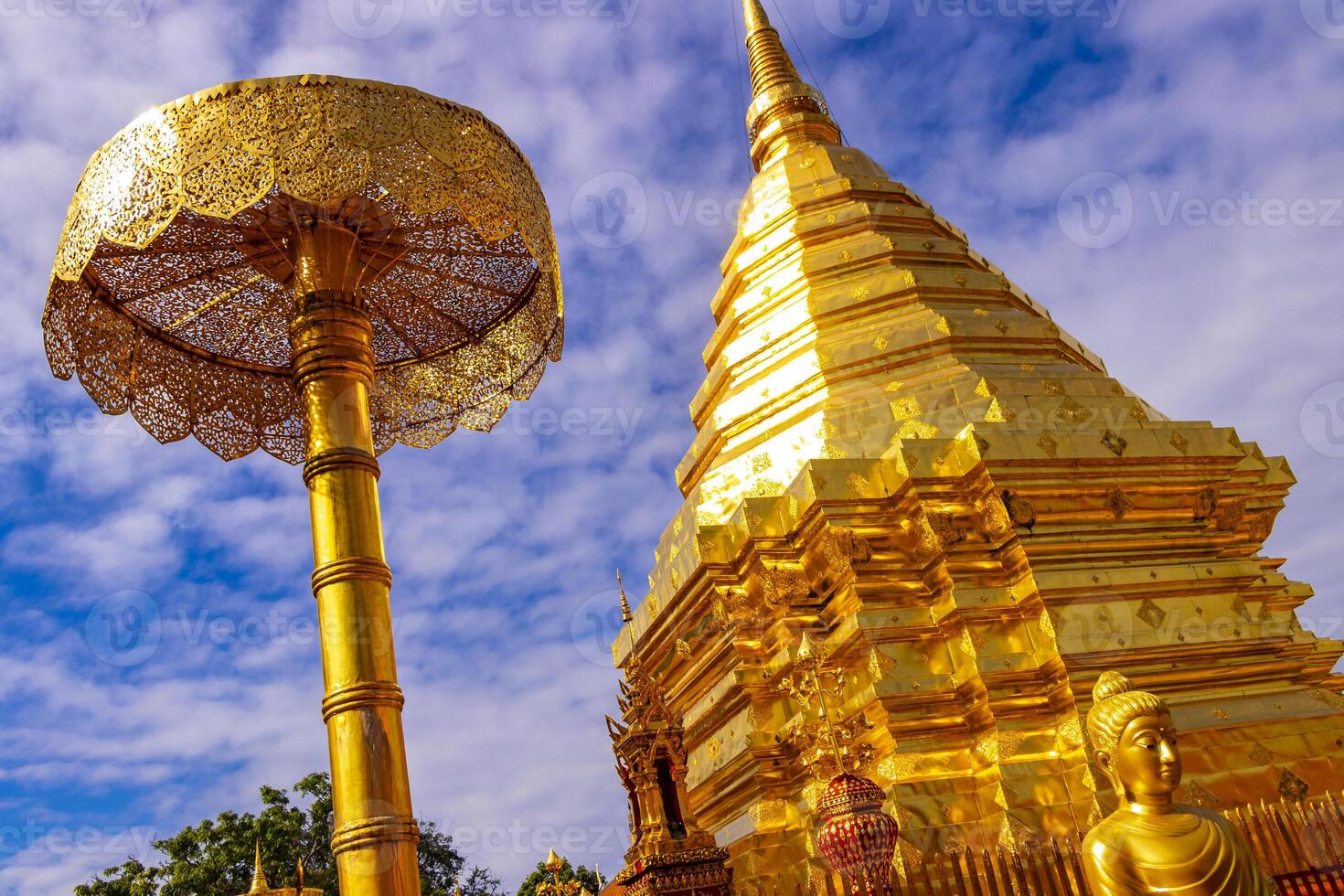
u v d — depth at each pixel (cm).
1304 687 1542
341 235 1016
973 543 1572
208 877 4353
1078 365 1966
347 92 935
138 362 1200
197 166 900
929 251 2141
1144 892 839
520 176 1041
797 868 1429
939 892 1109
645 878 1172
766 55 2703
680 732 1279
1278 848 1119
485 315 1355
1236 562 1620
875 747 1476
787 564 1656
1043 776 1408
